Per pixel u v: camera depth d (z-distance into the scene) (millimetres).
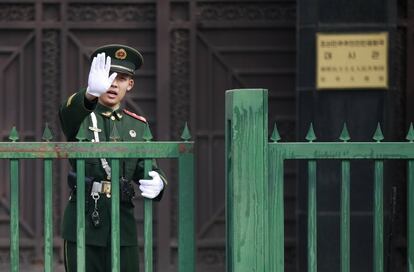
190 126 36281
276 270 17641
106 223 19391
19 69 36281
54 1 36188
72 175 19391
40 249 36250
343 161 17828
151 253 18203
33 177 36312
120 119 20031
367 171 32250
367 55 32969
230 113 17859
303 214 33375
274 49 36406
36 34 36125
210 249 36406
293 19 36344
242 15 36344
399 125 35781
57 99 36312
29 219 36312
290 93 36375
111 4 36312
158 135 36031
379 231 17922
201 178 36500
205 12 36312
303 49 33125
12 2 36062
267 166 17531
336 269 32219
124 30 36312
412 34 35562
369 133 32938
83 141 17875
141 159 19547
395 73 34188
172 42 36219
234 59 36406
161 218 36062
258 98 17453
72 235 19469
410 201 17922
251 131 17469
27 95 36312
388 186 32594
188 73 36312
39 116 36156
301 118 33219
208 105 36406
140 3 36312
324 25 33000
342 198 17875
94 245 19328
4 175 36312
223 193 36594
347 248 17906
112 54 19922
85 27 36219
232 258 17766
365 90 32969
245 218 17469
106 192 19375
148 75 36375
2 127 36281
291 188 36312
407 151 17812
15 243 17766
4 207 36281
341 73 32969
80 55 36250
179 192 18062
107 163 19359
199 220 36469
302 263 33438
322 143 17750
